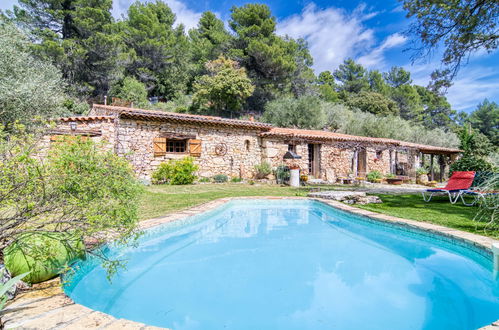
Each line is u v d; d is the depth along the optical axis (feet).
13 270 8.46
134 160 37.60
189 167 39.73
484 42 26.16
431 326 8.28
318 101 80.59
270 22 93.35
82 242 10.52
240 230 20.03
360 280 11.72
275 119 77.87
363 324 8.35
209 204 24.04
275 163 48.96
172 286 11.11
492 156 42.50
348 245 16.66
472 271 12.45
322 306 9.52
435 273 12.34
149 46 91.40
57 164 8.32
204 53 100.94
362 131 81.51
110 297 10.14
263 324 8.38
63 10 73.46
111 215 9.35
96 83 80.64
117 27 88.63
